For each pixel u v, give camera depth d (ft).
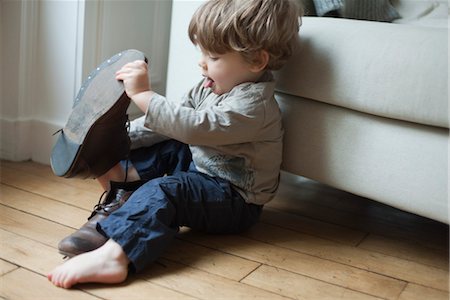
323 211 4.89
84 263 3.19
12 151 5.37
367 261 3.90
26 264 3.34
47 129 5.32
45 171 5.16
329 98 3.85
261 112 3.84
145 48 6.14
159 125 3.64
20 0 5.10
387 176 3.72
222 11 3.72
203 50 3.86
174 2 4.65
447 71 3.37
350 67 3.73
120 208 3.49
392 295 3.44
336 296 3.35
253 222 4.17
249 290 3.31
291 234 4.26
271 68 3.97
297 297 3.28
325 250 4.01
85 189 4.77
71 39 5.16
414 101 3.48
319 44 3.90
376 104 3.63
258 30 3.72
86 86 3.84
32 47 5.28
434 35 3.51
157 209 3.48
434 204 3.56
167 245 3.50
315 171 4.06
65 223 4.02
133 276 3.34
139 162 4.37
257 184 4.04
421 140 3.58
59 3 5.16
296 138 4.13
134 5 5.79
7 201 4.32
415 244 4.32
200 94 4.23
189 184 3.79
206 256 3.71
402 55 3.53
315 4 4.52
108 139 3.79
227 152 3.92
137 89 3.64
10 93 5.32
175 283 3.30
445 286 3.64
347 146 3.88
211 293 3.23
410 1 5.54
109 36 5.50
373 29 3.74
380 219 4.83
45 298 2.99
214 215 3.90
